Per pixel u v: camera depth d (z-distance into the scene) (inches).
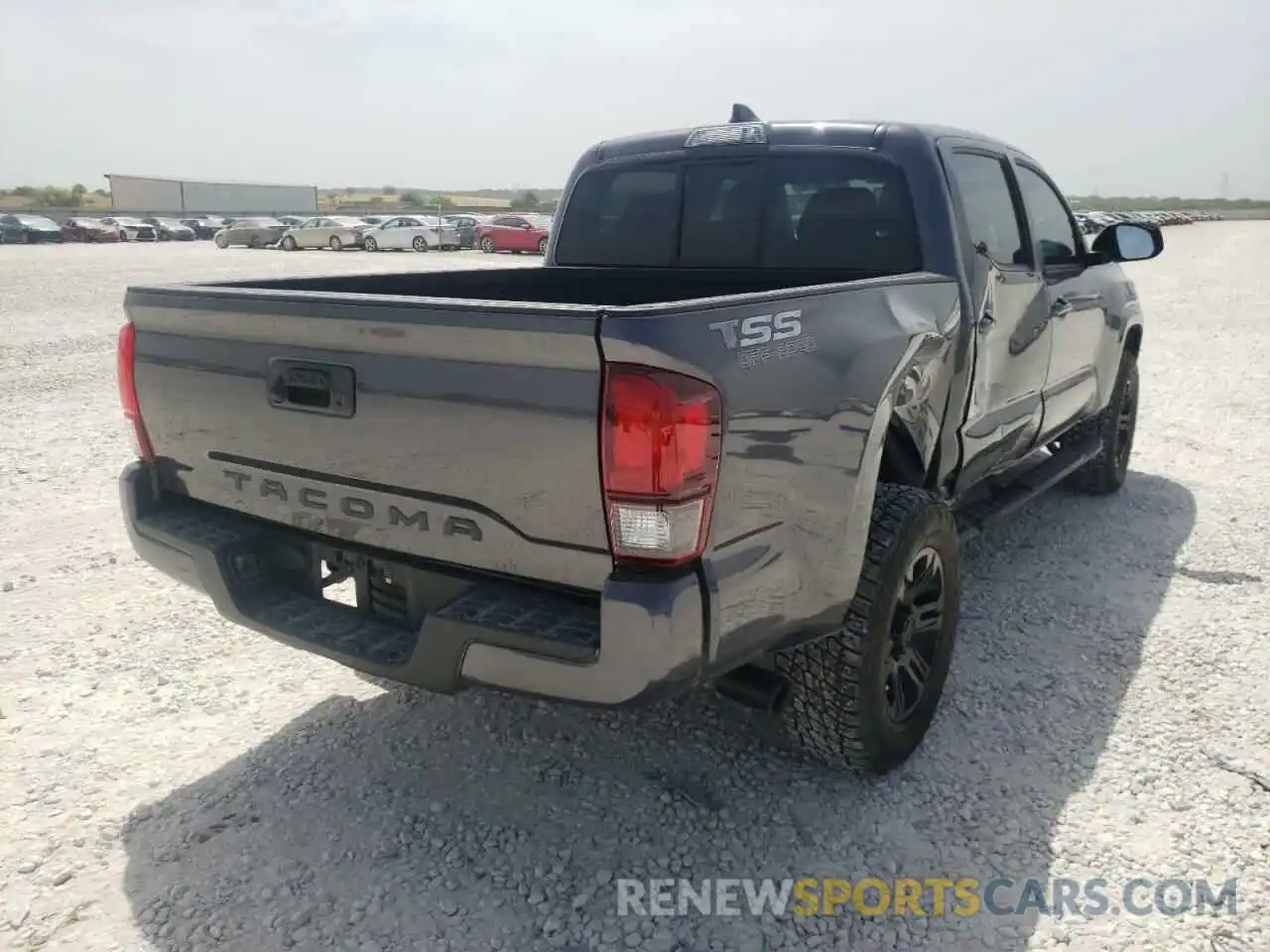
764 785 127.0
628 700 89.8
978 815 120.6
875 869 111.3
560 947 99.4
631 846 114.9
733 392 92.6
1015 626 173.5
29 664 157.9
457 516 97.9
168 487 125.8
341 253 1342.3
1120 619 176.2
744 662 109.0
